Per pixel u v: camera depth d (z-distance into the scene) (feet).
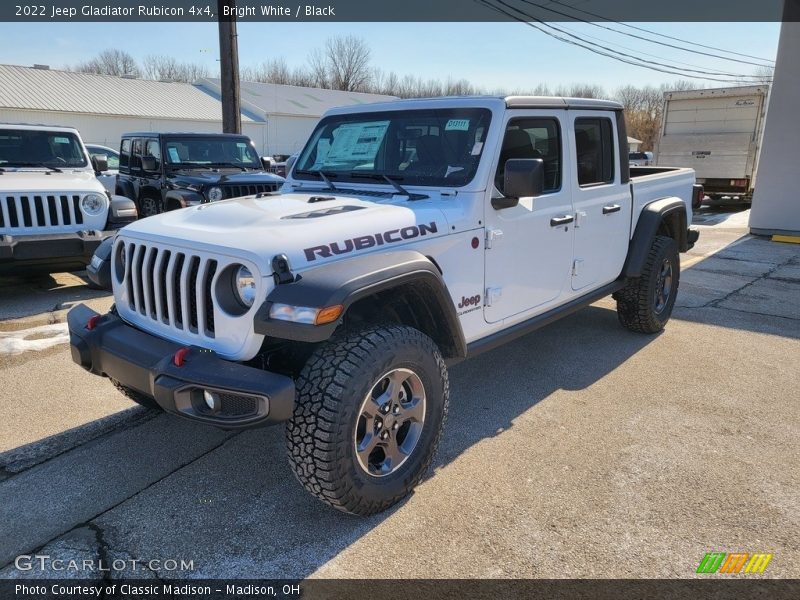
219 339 8.76
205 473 10.61
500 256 11.80
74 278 25.55
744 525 9.16
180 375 8.21
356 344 8.65
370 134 12.94
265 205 10.73
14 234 20.61
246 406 8.06
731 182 52.29
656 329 18.19
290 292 8.08
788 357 16.51
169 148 32.30
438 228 10.41
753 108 50.37
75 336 10.21
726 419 12.69
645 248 16.40
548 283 13.41
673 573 8.14
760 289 24.56
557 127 13.19
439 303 9.90
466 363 15.98
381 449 9.62
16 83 113.80
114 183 38.11
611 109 15.07
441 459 11.09
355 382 8.38
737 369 15.57
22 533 8.97
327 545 8.70
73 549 8.62
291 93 152.66
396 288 9.73
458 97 12.13
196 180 29.99
